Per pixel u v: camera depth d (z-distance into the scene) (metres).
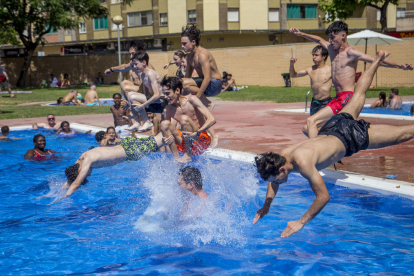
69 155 8.14
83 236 4.15
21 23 30.61
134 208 4.94
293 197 5.13
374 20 39.22
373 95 18.94
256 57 30.64
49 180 6.33
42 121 12.67
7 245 3.95
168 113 6.18
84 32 43.75
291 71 6.90
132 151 5.96
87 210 4.94
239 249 3.78
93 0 31.38
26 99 21.98
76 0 30.92
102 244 3.95
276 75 29.56
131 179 6.13
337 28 5.64
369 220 4.36
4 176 6.61
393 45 23.38
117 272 3.37
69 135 10.41
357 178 5.22
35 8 30.53
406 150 6.95
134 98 8.09
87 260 3.61
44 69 36.28
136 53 7.23
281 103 16.89
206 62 6.02
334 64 5.84
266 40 39.34
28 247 3.90
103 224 4.48
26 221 4.62
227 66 32.53
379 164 5.98
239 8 37.16
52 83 34.31
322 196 3.45
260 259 3.57
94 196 5.43
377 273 3.24
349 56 5.63
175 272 3.36
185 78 6.25
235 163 6.21
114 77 36.72
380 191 4.80
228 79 25.75
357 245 3.77
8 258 3.66
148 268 3.44
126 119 10.34
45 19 31.98
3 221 4.62
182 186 4.42
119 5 41.06
